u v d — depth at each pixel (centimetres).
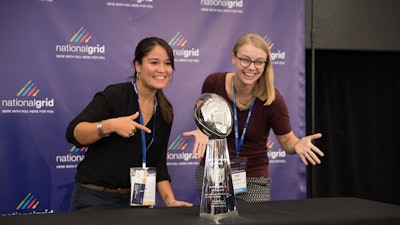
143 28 347
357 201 187
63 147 335
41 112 331
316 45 385
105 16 341
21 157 328
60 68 334
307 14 383
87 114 215
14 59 325
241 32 363
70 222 144
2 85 324
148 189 206
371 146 437
